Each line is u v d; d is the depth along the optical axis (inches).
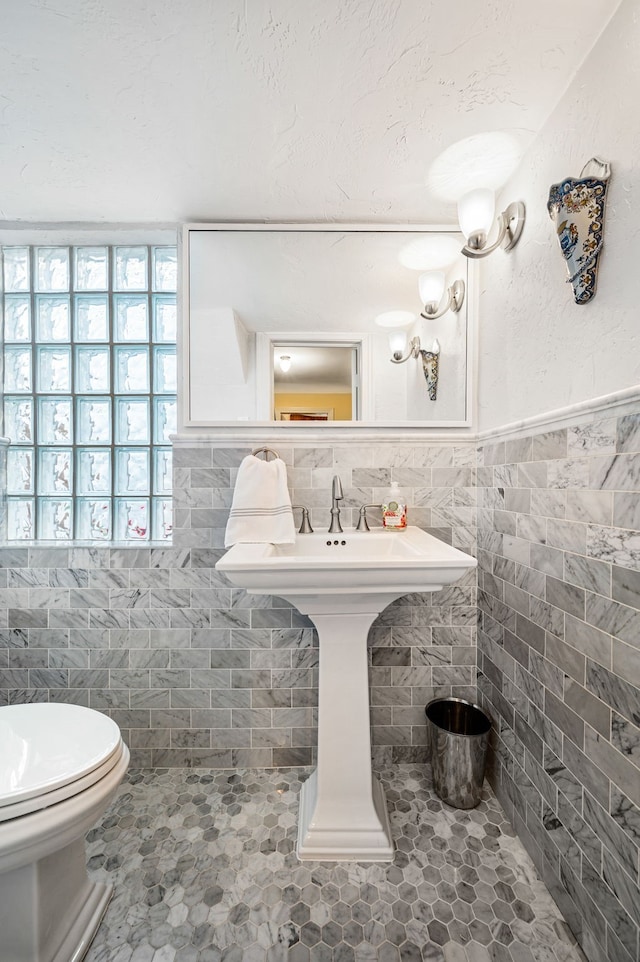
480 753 45.9
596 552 31.2
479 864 39.4
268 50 32.6
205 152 42.7
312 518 53.5
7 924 28.8
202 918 34.6
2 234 55.2
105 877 38.2
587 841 31.4
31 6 29.8
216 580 53.1
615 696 28.9
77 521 57.5
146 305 57.9
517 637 43.2
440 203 50.6
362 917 34.6
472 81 34.9
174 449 53.1
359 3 29.5
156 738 53.2
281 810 46.3
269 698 53.2
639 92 27.4
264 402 54.0
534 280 40.7
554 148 37.0
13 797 26.9
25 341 57.4
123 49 32.7
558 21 30.3
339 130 39.7
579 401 33.9
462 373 54.3
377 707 53.8
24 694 53.1
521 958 31.5
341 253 54.3
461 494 54.2
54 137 40.9
